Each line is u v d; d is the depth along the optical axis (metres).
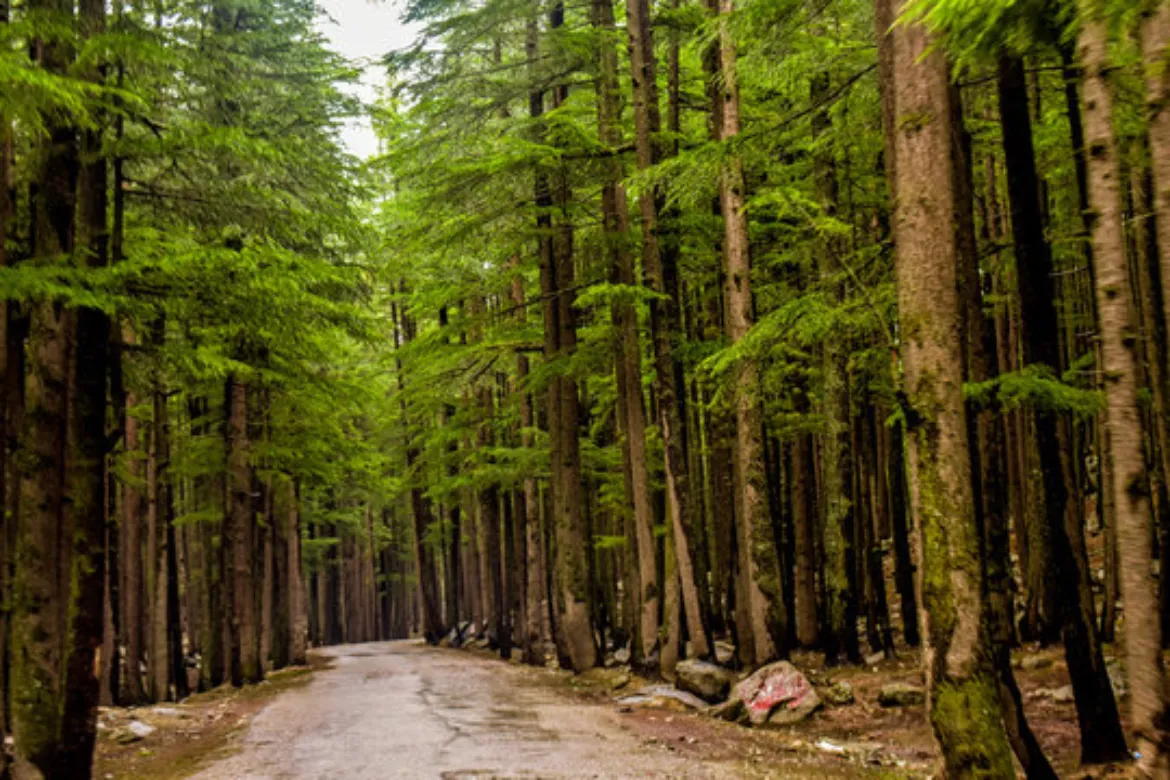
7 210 9.55
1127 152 9.21
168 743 11.67
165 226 13.56
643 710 12.60
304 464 22.36
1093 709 7.92
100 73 9.73
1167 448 10.23
